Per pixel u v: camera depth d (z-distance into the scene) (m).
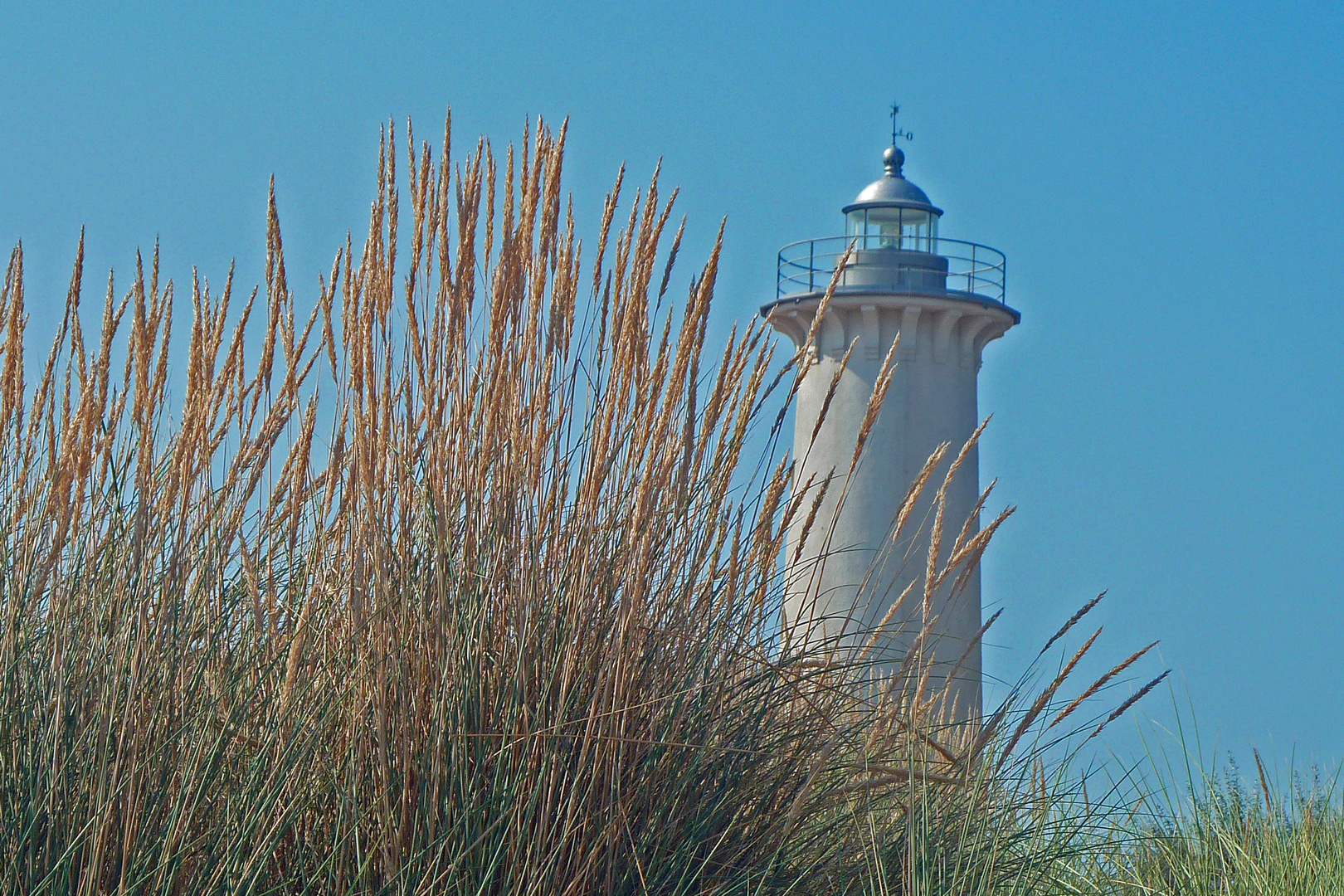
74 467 9.29
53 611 9.05
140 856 8.26
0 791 8.38
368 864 8.51
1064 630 11.58
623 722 9.20
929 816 10.60
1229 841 14.70
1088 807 12.20
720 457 10.38
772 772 10.19
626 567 9.61
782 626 10.96
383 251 9.50
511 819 8.70
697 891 9.28
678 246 10.12
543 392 9.67
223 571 9.57
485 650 9.26
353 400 9.23
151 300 9.96
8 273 10.09
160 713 8.73
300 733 8.89
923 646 11.05
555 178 9.91
